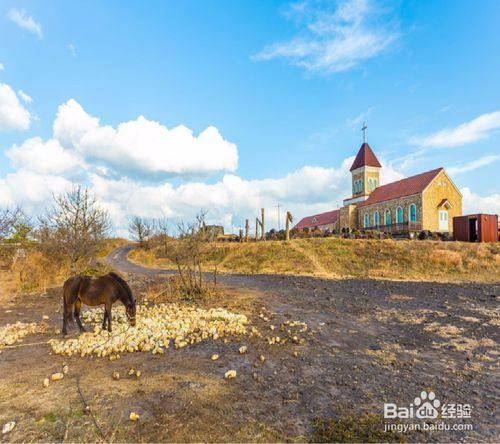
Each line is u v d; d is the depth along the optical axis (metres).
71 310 9.17
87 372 6.73
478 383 6.70
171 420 4.93
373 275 23.58
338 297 15.48
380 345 8.92
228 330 9.48
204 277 23.34
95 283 8.98
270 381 6.44
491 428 5.07
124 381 6.29
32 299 15.85
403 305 13.90
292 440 4.55
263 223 40.50
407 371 7.19
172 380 6.34
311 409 5.43
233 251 34.12
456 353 8.44
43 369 6.91
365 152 64.69
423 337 9.71
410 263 25.44
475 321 11.48
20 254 22.14
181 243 19.55
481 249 27.27
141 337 8.65
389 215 52.19
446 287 18.38
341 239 32.59
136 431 4.63
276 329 10.02
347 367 7.30
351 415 5.29
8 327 10.22
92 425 4.78
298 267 27.02
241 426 4.84
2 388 6.01
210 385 6.16
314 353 8.10
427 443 4.63
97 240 23.28
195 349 8.12
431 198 46.28
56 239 21.38
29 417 5.02
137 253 54.38
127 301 9.14
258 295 15.82
